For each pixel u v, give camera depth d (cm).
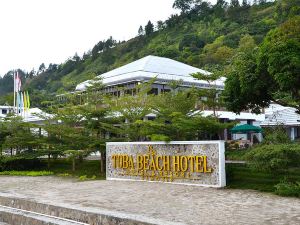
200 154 1688
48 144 2494
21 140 2619
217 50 6450
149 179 1888
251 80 1817
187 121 1883
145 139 2495
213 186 1631
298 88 1753
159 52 7556
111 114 2333
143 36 10788
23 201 1298
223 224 920
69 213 1107
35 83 11900
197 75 2162
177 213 1077
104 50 11238
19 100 4525
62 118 2389
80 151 2308
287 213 1055
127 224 932
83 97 2445
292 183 1444
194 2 10869
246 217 1005
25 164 2789
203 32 8806
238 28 8162
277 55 1597
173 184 1756
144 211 1117
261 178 1616
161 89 3050
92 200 1345
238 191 1512
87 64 10831
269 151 1420
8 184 1994
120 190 1609
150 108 2200
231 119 3475
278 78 1595
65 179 2183
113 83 3058
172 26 10431
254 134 3700
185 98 2109
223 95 2059
